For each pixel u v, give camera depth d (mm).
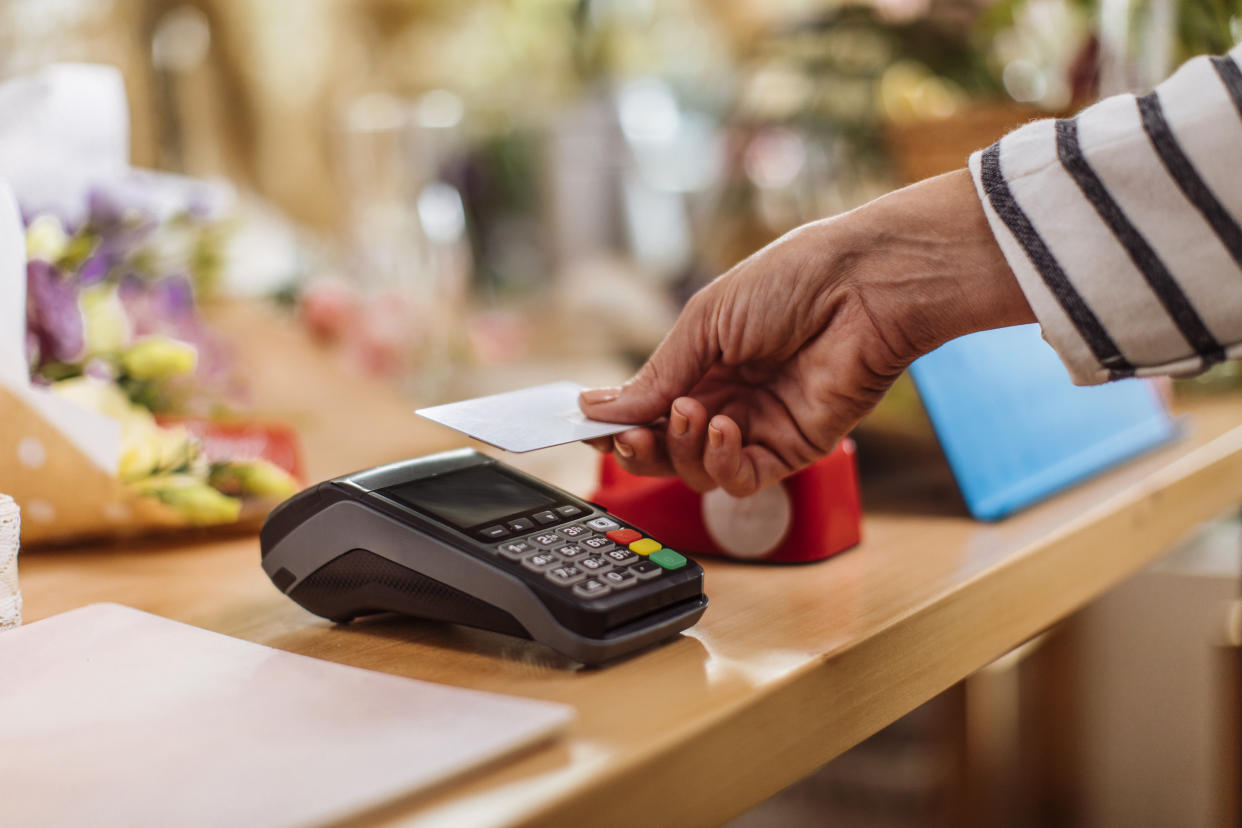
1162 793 1060
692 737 345
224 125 1804
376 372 1242
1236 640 793
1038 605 570
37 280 654
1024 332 749
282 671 386
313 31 1900
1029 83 1062
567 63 2336
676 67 2395
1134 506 678
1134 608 1064
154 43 1607
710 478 532
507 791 302
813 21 1122
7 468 594
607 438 540
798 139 1194
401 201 1449
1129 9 880
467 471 499
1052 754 1093
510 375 1413
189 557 604
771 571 545
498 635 454
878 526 634
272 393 1059
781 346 513
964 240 470
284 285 1229
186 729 339
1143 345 438
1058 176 442
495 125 2221
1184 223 421
